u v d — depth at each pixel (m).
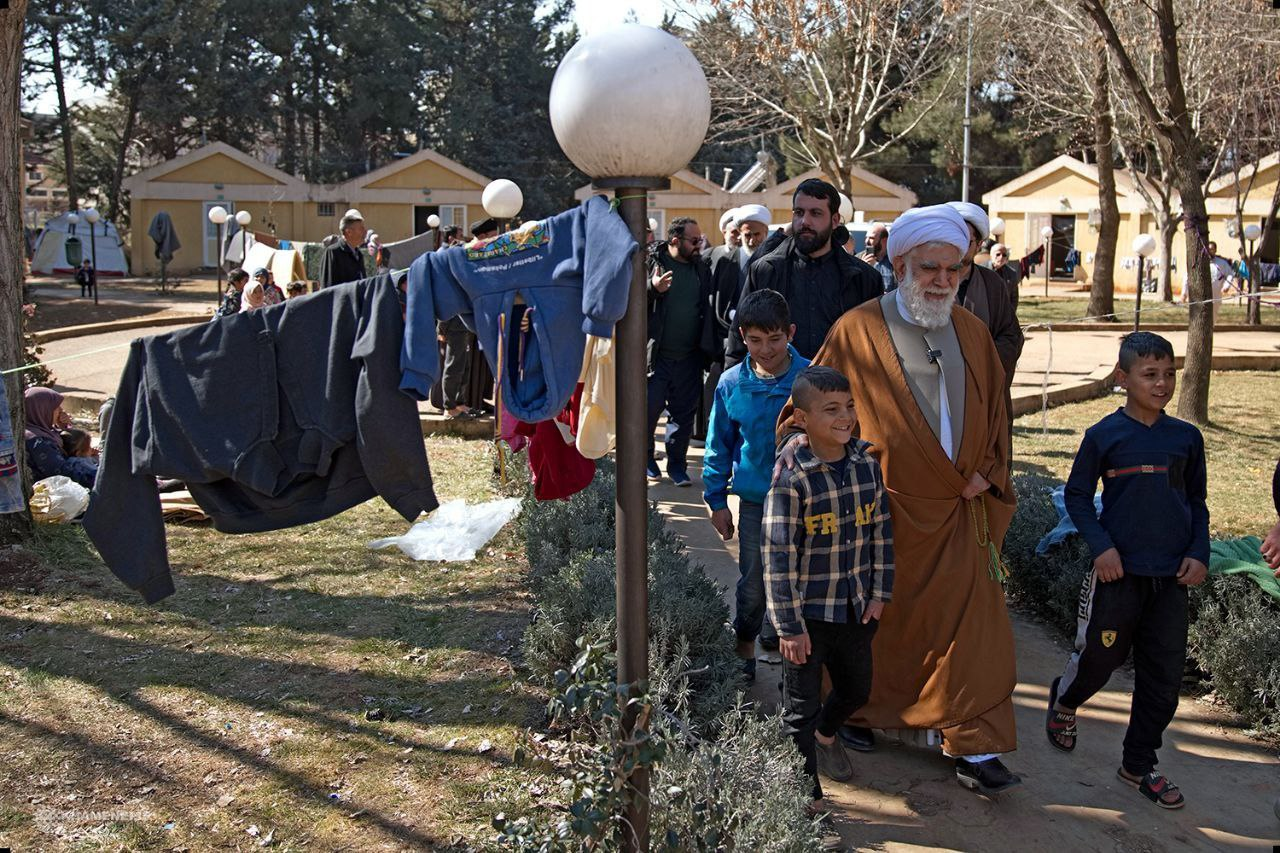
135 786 3.85
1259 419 11.61
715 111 26.69
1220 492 8.13
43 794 3.79
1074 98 24.25
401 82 46.25
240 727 4.27
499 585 5.86
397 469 2.87
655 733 3.23
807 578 3.61
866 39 23.86
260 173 40.41
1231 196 31.95
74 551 6.19
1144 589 3.91
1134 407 3.98
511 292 2.74
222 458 2.93
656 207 38.12
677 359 7.90
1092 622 3.99
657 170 2.65
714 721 3.89
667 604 4.35
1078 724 4.54
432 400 10.33
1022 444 10.05
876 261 8.75
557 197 49.53
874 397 3.88
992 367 3.91
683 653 4.14
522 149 49.56
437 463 8.68
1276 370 16.08
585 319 2.69
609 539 5.67
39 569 5.90
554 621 4.57
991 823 3.76
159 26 42.16
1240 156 28.00
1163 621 3.88
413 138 55.38
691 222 7.67
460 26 50.28
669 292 7.73
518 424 3.35
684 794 3.16
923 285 3.76
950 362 3.83
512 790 3.82
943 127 38.72
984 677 3.79
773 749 3.49
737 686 4.34
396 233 41.38
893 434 3.83
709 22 24.16
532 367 2.80
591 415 2.95
